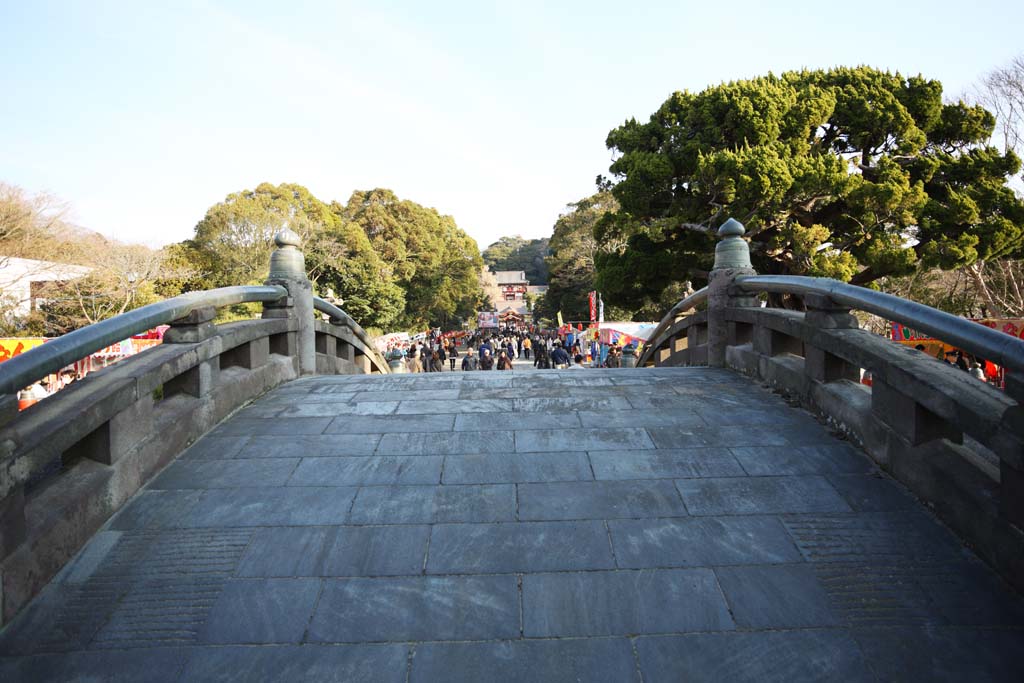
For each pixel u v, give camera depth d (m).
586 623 2.49
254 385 5.45
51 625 2.53
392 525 3.16
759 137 19.95
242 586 2.73
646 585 2.70
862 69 22.53
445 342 40.12
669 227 20.88
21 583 2.60
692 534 3.05
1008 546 2.65
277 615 2.56
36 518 2.81
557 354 19.53
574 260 50.09
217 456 4.04
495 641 2.40
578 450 4.02
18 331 23.84
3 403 2.62
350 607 2.59
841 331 4.37
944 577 2.72
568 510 3.28
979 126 21.53
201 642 2.42
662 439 4.18
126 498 3.43
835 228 21.64
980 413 2.83
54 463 3.94
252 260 34.91
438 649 2.37
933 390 3.18
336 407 5.08
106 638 2.45
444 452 4.02
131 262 27.47
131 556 2.95
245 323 5.55
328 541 3.04
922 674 2.22
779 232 20.47
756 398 5.15
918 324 3.29
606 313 42.31
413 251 51.94
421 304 53.62
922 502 3.29
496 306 102.00
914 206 18.89
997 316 21.47
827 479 3.57
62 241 25.53
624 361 13.50
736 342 6.52
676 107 22.31
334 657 2.34
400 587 2.70
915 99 21.23
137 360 3.96
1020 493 2.59
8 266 24.53
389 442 4.21
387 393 5.52
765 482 3.55
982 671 2.24
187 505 3.39
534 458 3.90
